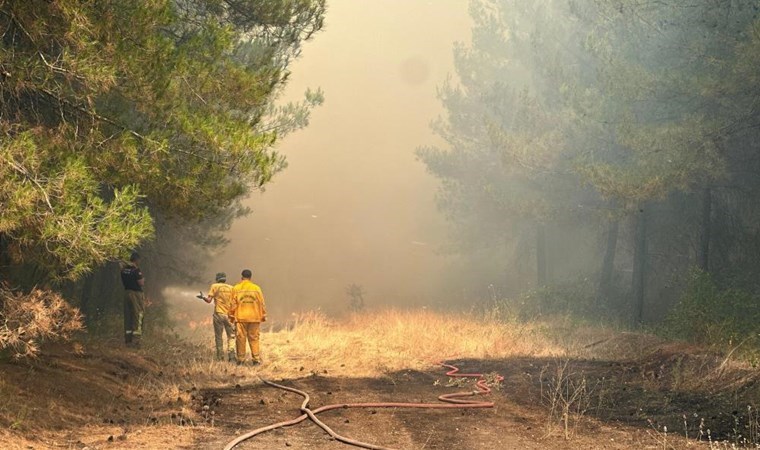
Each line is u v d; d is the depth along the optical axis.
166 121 9.34
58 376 9.49
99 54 8.67
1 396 7.88
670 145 17.64
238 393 10.63
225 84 10.03
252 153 9.83
